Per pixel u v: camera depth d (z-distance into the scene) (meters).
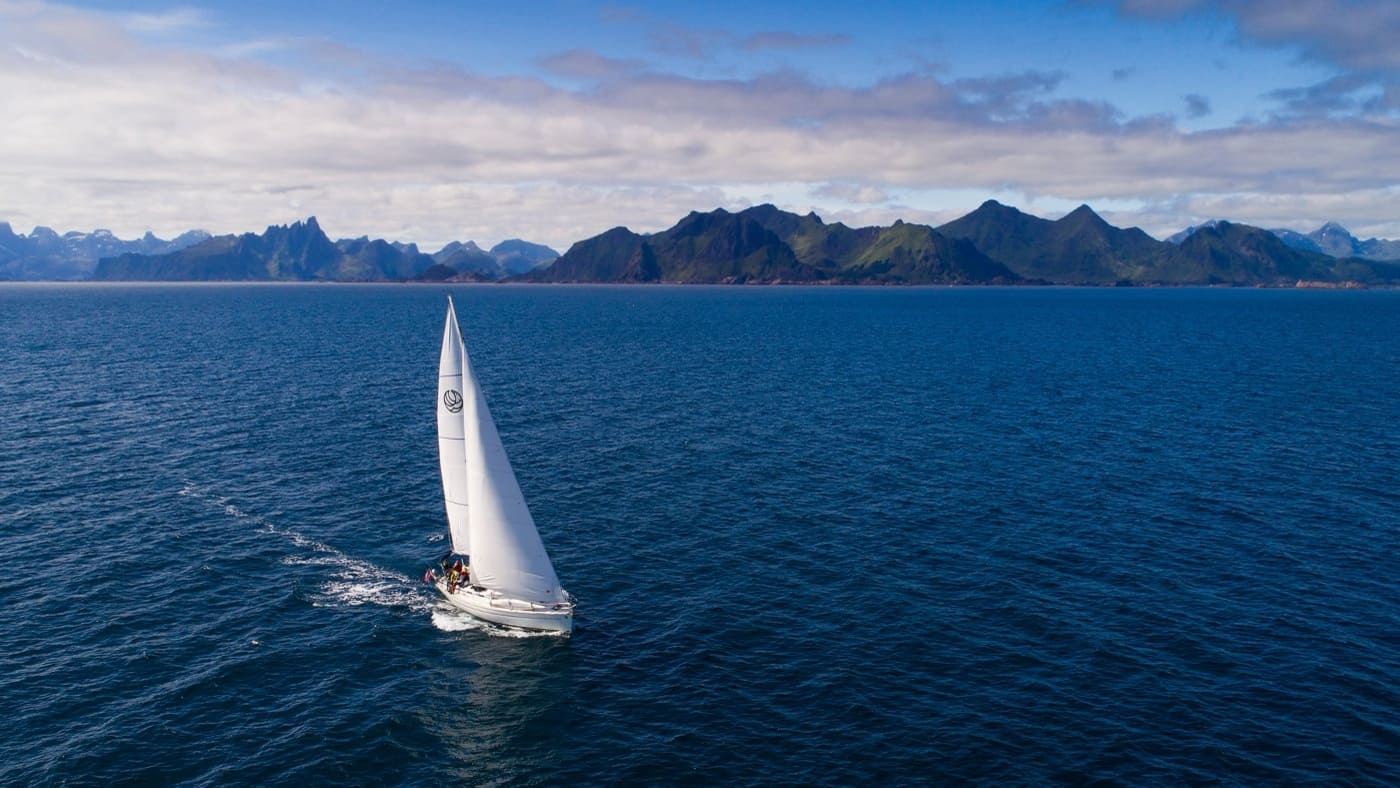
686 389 111.62
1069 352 164.25
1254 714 35.59
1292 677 38.41
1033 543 54.44
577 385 113.94
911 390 112.44
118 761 32.00
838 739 34.03
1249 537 55.53
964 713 35.69
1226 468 72.06
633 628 43.25
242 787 30.95
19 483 63.22
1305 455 76.69
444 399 43.06
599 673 39.00
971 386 116.38
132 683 37.22
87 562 49.47
